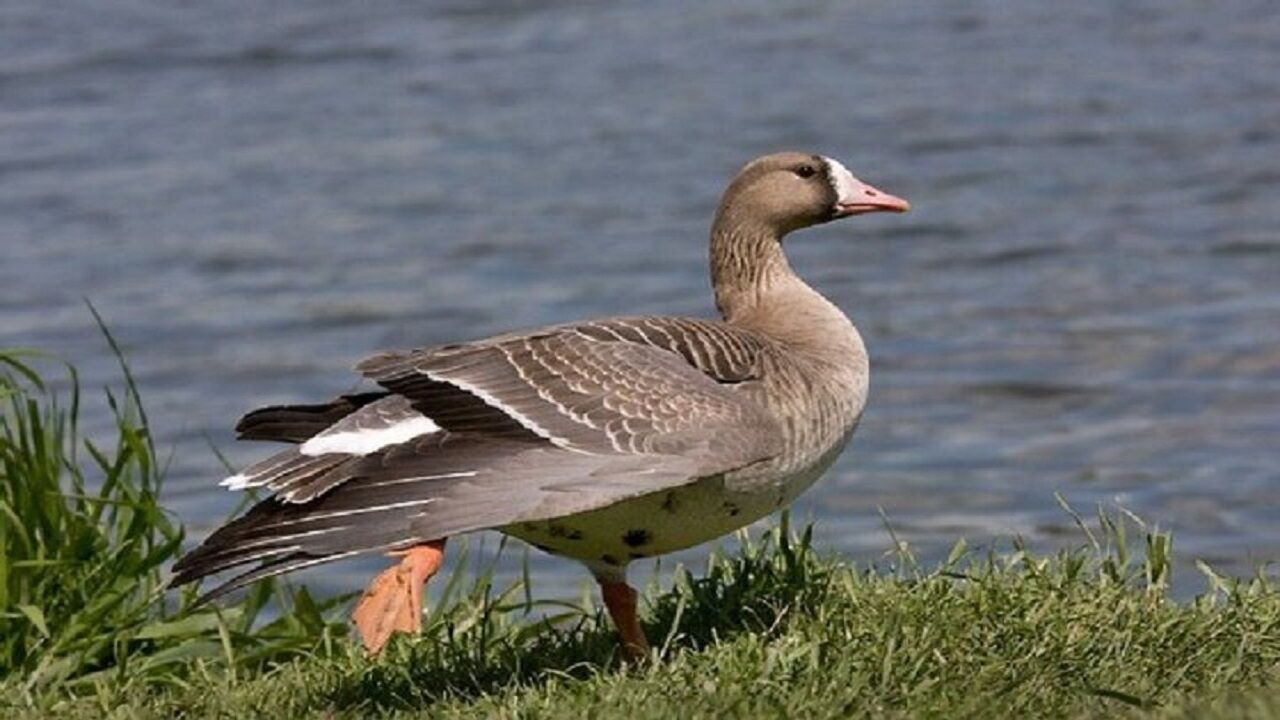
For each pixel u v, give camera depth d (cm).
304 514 825
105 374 2091
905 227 2536
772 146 2834
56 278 2392
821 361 951
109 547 1111
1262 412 1862
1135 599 953
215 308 2292
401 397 869
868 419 1911
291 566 808
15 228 2569
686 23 3581
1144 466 1734
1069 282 2294
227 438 1900
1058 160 2750
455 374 864
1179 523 1576
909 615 933
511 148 2895
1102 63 3228
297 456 850
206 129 2975
